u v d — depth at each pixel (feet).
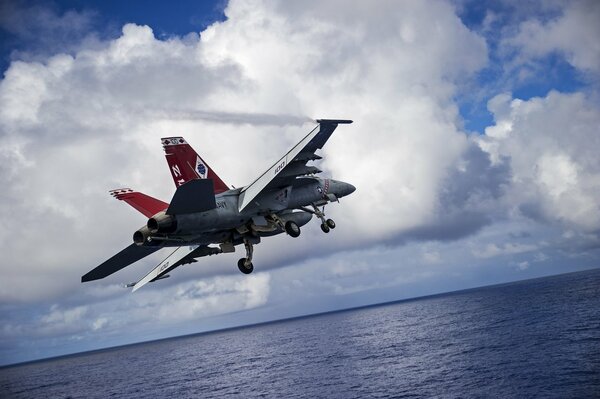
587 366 162.81
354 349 336.08
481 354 225.56
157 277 81.00
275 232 73.67
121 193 69.77
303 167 69.41
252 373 291.79
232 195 68.64
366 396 176.24
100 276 67.82
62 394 338.34
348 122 62.03
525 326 294.66
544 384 149.89
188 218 63.16
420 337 342.44
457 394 157.17
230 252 72.38
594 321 261.24
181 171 68.33
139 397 264.31
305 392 202.80
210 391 246.88
